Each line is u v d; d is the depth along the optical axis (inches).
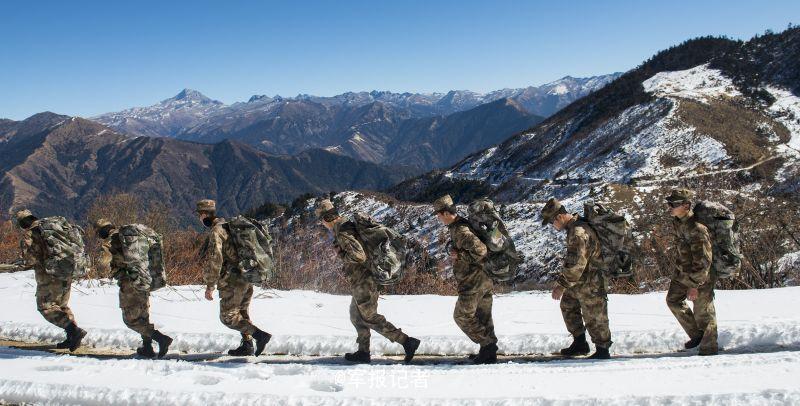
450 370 201.5
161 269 239.8
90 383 194.5
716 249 208.5
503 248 210.4
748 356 197.6
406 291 444.5
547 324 265.6
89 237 466.0
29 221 245.8
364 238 217.9
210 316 295.1
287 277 416.8
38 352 239.5
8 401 189.8
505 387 180.4
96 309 309.0
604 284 214.1
